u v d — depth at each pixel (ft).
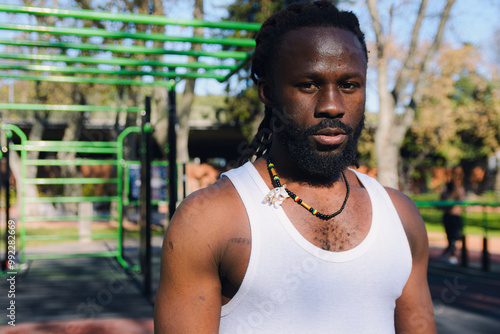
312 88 2.80
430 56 35.17
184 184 20.13
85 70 14.05
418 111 61.31
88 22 30.09
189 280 2.70
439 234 37.76
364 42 3.10
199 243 2.69
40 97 47.78
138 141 52.44
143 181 17.90
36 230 40.27
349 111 2.83
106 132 56.80
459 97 65.05
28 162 23.32
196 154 87.15
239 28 10.31
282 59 2.86
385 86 34.76
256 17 35.60
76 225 45.01
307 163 2.80
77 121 48.55
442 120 63.26
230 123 54.54
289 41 2.85
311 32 2.81
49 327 13.75
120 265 24.53
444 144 70.03
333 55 2.76
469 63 52.65
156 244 32.65
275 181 2.92
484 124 68.08
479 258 27.71
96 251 28.73
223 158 87.25
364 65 2.90
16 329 13.48
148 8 32.35
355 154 2.96
